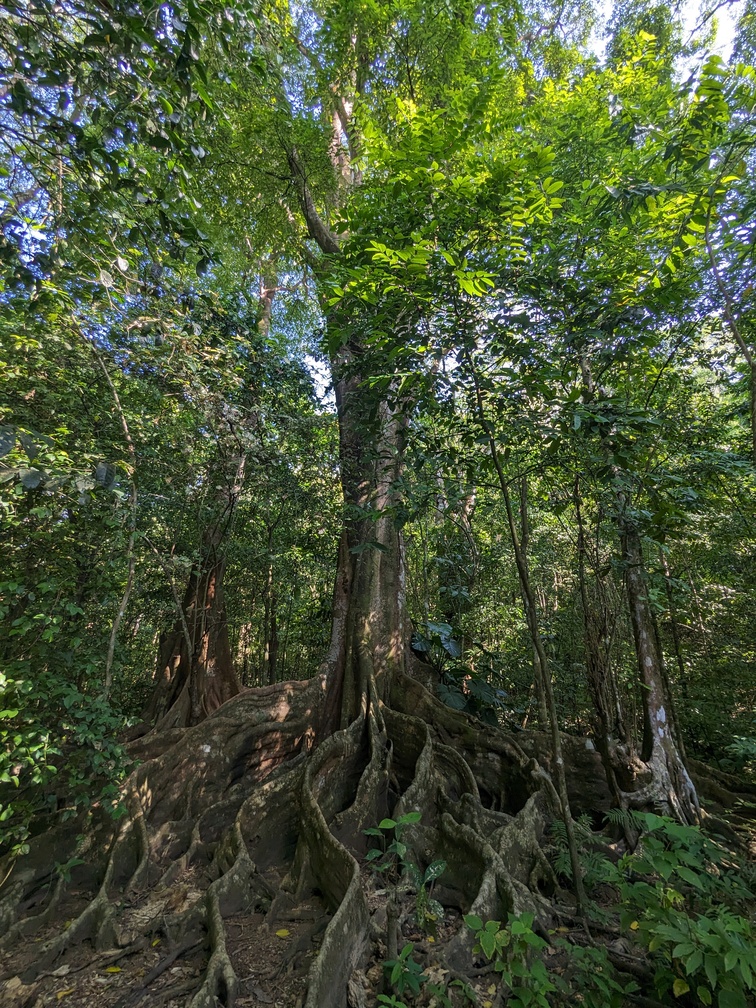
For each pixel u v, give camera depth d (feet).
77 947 12.49
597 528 17.72
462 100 18.92
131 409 18.89
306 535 31.89
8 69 9.66
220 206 35.91
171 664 29.22
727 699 25.94
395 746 21.07
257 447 21.08
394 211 16.97
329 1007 9.98
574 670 27.91
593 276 15.70
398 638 24.91
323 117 34.78
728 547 25.61
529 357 13.93
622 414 13.56
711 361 21.35
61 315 14.42
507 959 11.10
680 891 11.84
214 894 13.28
